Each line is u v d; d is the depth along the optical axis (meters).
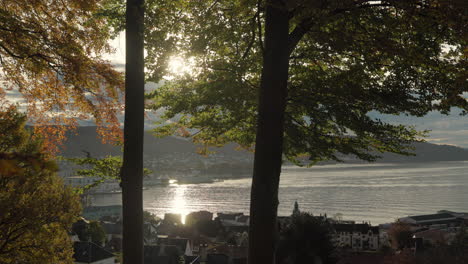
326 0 8.24
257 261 9.38
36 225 17.02
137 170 8.82
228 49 12.58
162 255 76.50
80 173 10.67
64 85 10.64
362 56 11.08
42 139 16.83
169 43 9.55
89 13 10.19
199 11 10.02
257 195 9.38
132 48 8.73
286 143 12.68
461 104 9.66
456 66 9.24
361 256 36.06
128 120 8.77
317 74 11.80
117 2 10.45
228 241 114.12
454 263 35.44
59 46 9.76
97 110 10.44
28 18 9.87
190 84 13.10
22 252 17.61
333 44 9.31
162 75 9.97
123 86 10.39
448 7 7.71
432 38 9.52
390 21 9.22
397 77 10.48
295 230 20.06
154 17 9.27
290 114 12.84
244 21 11.14
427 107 10.47
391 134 11.96
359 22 9.61
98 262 55.91
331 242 20.19
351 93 10.95
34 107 11.00
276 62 9.34
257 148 9.45
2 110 13.73
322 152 12.86
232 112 13.31
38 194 17.45
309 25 9.48
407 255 37.00
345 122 11.70
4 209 15.79
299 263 19.58
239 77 12.18
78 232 91.94
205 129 14.51
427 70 10.13
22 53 9.70
